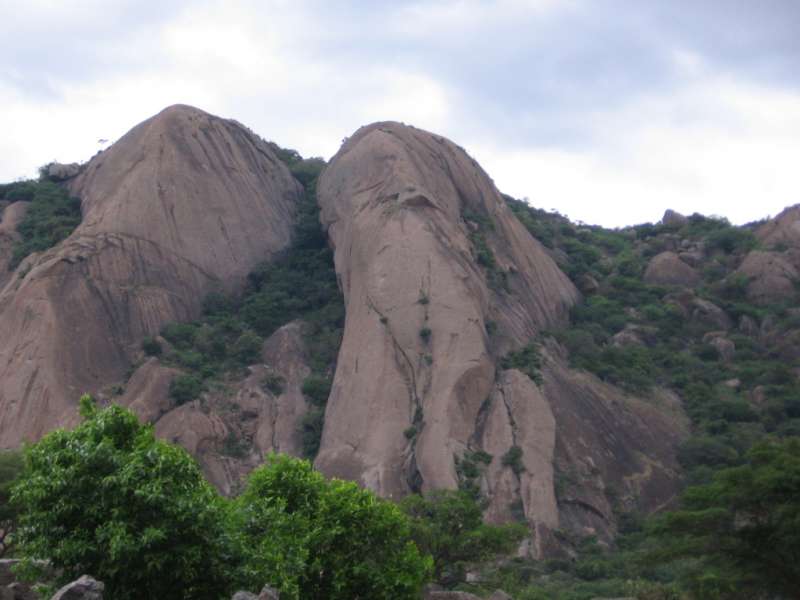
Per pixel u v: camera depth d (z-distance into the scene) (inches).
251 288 2896.2
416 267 2534.5
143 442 837.2
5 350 2480.3
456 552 1565.0
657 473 2341.3
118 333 2600.9
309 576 924.6
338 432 2309.3
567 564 1961.1
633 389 2615.7
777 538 1195.3
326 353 2613.2
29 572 812.0
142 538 773.9
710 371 2792.8
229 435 2349.9
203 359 2583.7
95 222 2807.6
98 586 717.3
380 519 959.6
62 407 2353.6
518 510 2087.8
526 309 2751.0
